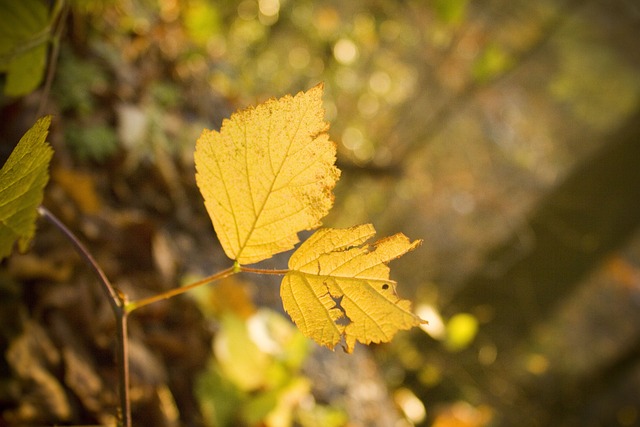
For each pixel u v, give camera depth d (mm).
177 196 1030
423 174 4207
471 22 3367
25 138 237
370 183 2998
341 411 974
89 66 982
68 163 845
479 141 4707
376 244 256
